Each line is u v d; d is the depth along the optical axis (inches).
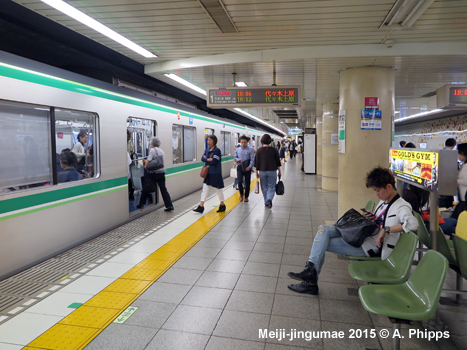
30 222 158.4
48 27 187.3
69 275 149.5
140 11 153.0
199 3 144.2
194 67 235.6
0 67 142.6
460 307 121.4
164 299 127.0
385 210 120.0
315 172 618.5
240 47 207.9
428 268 87.4
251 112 605.9
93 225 205.2
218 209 278.8
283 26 170.6
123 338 101.8
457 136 513.3
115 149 228.2
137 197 328.2
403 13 151.8
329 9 149.8
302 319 112.9
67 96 181.8
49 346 97.7
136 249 184.7
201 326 108.5
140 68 261.1
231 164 581.9
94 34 185.6
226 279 145.5
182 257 172.7
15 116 154.2
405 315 80.1
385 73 225.9
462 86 237.6
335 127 404.2
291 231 222.4
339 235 132.6
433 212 114.6
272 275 149.9
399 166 146.3
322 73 254.2
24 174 159.0
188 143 382.9
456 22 163.8
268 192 295.3
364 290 95.3
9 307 120.9
